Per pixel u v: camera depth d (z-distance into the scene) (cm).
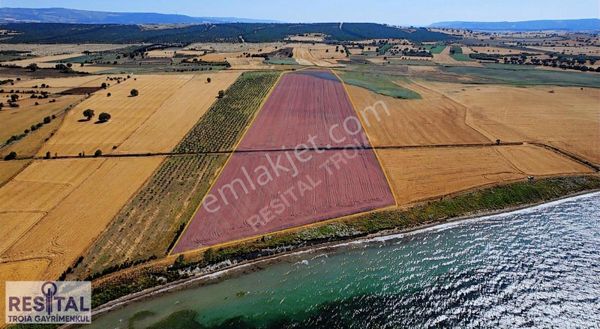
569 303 3294
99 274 3409
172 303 3250
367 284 3500
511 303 3294
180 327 3027
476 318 3145
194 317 3122
